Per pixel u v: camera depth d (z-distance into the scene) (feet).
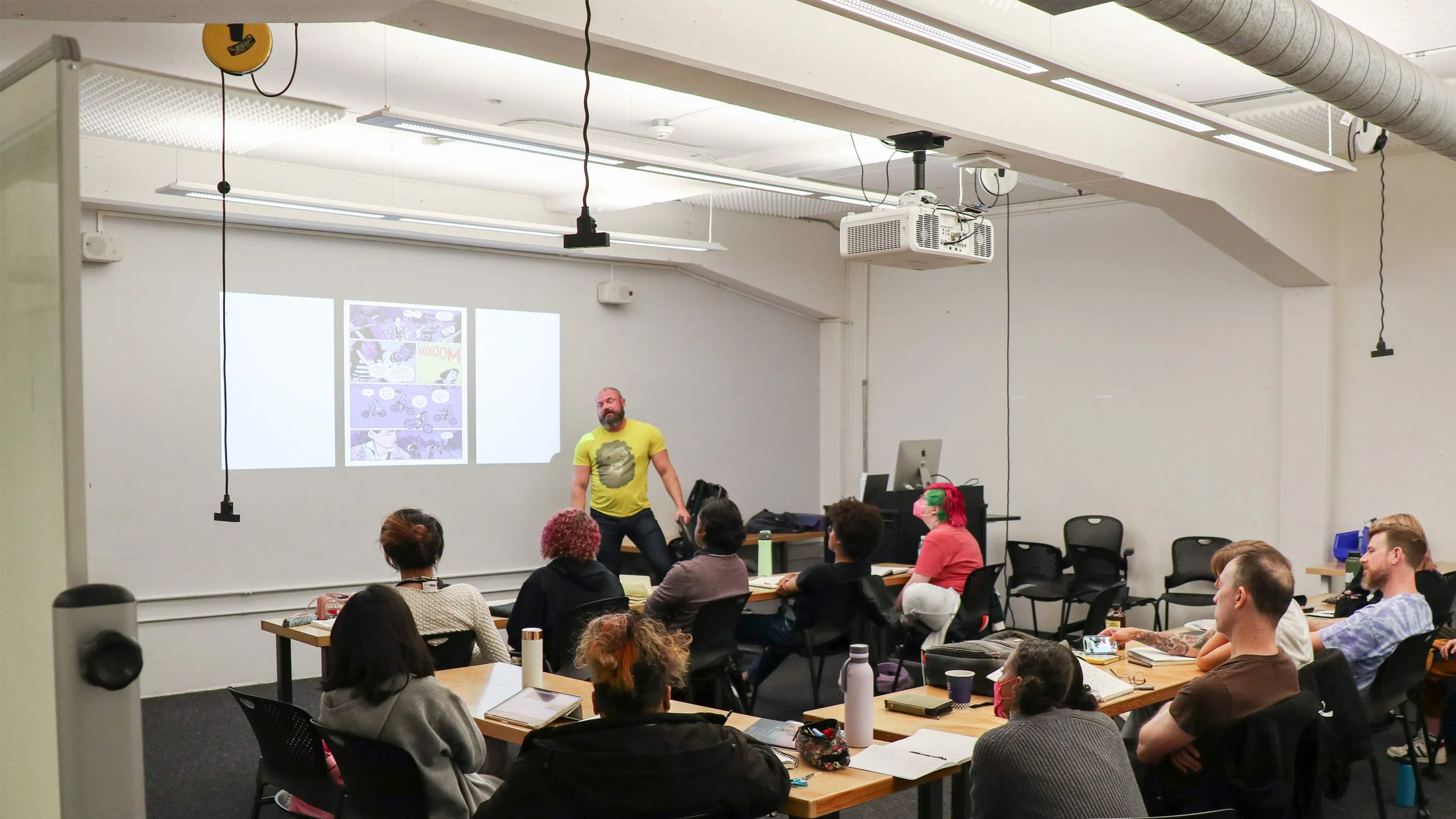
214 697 19.92
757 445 28.68
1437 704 15.53
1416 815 13.74
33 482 5.58
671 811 7.09
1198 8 9.87
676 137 19.71
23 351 5.68
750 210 27.02
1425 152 20.97
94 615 5.19
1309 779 9.49
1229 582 9.59
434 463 23.41
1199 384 23.90
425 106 17.46
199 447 20.47
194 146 16.84
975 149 15.48
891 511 24.30
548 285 25.07
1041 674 7.80
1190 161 18.38
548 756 7.09
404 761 8.46
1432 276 21.11
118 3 6.45
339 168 21.18
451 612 12.46
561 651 13.85
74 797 5.18
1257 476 23.07
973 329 27.66
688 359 27.35
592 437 24.02
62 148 5.21
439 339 23.49
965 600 17.22
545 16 10.23
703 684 15.30
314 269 21.88
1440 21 14.35
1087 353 25.63
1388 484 21.58
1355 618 13.06
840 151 20.33
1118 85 12.41
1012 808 7.59
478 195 23.38
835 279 29.60
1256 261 21.29
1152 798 9.76
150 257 19.93
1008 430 27.02
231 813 14.01
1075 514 25.80
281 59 15.01
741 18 11.98
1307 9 11.15
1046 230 26.30
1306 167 16.87
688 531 23.93
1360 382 21.93
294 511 21.58
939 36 10.74
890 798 14.87
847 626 16.66
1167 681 11.64
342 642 8.72
